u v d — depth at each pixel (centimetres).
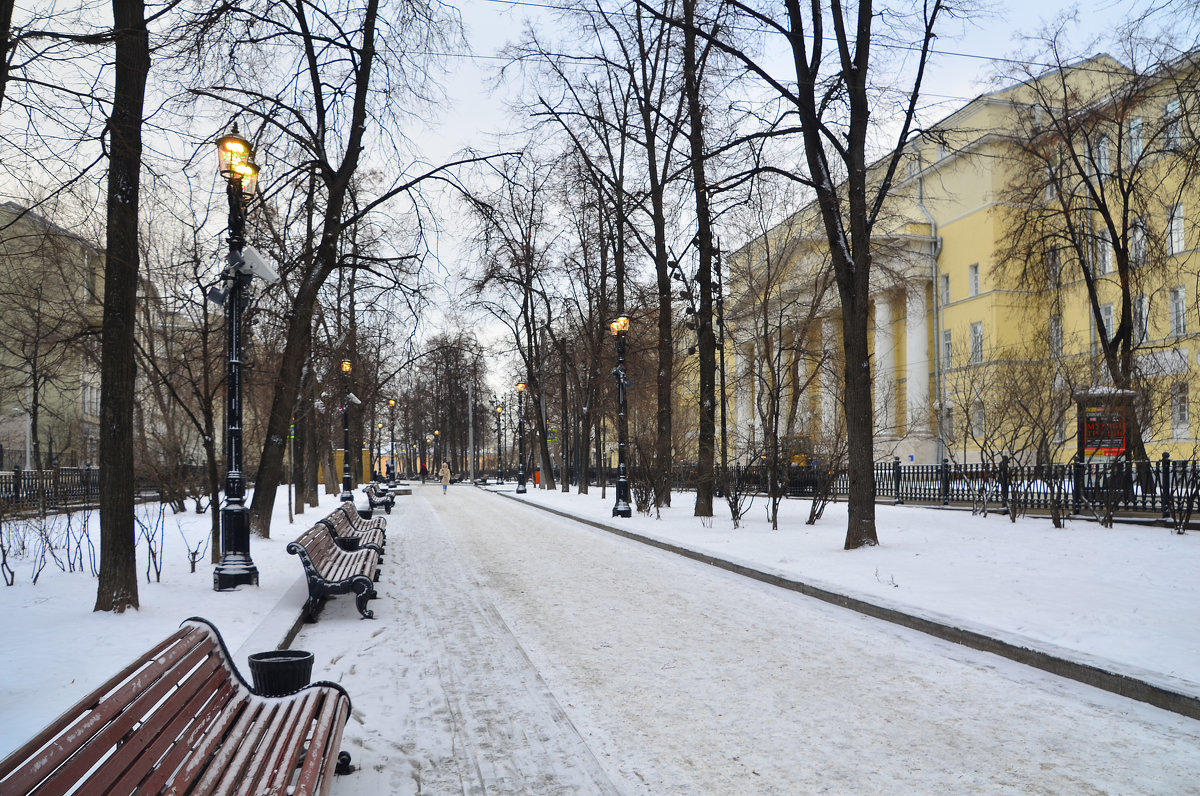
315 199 1853
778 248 3188
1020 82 2469
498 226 1711
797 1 1419
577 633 802
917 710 550
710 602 974
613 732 508
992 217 4350
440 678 637
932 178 4828
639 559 1416
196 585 1016
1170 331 3117
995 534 1503
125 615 810
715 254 2777
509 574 1235
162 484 2228
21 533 1405
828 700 574
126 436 835
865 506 1364
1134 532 1457
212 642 421
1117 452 1752
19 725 482
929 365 4762
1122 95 2267
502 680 630
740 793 414
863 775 438
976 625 753
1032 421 1797
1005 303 4209
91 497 2528
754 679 629
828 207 1413
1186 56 1123
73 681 580
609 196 2616
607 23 2252
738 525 1855
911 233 4722
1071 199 2505
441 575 1228
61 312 1277
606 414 4694
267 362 1973
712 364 2159
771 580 1109
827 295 3822
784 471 2145
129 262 831
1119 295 3684
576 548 1608
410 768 447
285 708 423
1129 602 846
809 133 1428
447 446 8375
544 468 4775
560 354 4400
